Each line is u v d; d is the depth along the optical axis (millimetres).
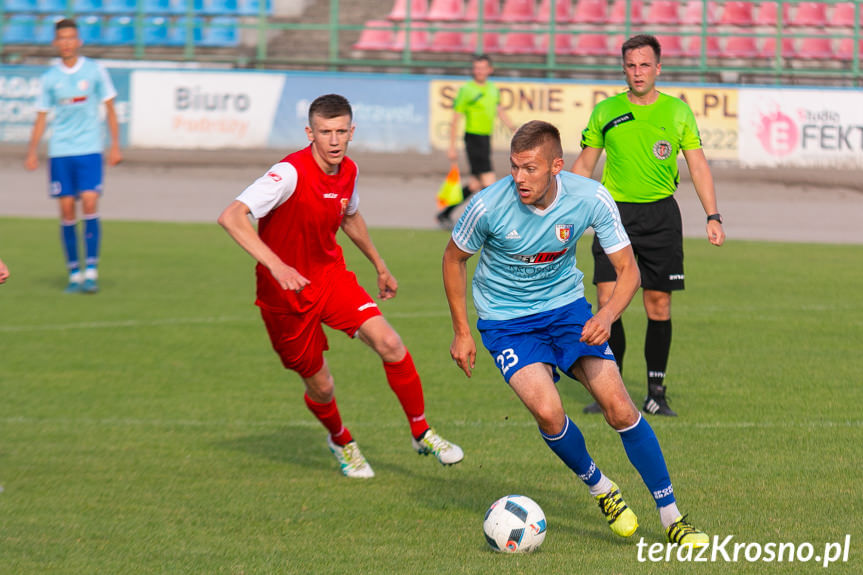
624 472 12547
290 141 50000
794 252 32750
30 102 49281
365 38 60781
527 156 9492
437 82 50156
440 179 49281
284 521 10891
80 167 24875
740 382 17219
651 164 15102
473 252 10422
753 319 22484
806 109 48781
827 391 16609
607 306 9945
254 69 54906
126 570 9336
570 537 10352
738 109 49000
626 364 18828
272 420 15281
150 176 47969
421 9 60781
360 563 9492
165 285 26297
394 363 12023
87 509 11273
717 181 48812
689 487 11875
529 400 10047
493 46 59469
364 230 12914
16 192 43625
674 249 15227
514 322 10484
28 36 58156
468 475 12633
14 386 16984
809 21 61281
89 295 25000
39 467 12914
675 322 22141
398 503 11562
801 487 11867
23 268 28609
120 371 18031
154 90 49688
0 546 10031
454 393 16703
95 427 14766
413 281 26891
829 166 48969
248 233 10945
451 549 9945
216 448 13859
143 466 12992
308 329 12102
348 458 12672
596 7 60094
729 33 55062
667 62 58688
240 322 22078
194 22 58844
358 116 50250
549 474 12633
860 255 32188
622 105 15203
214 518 10984
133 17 59219
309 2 61594
